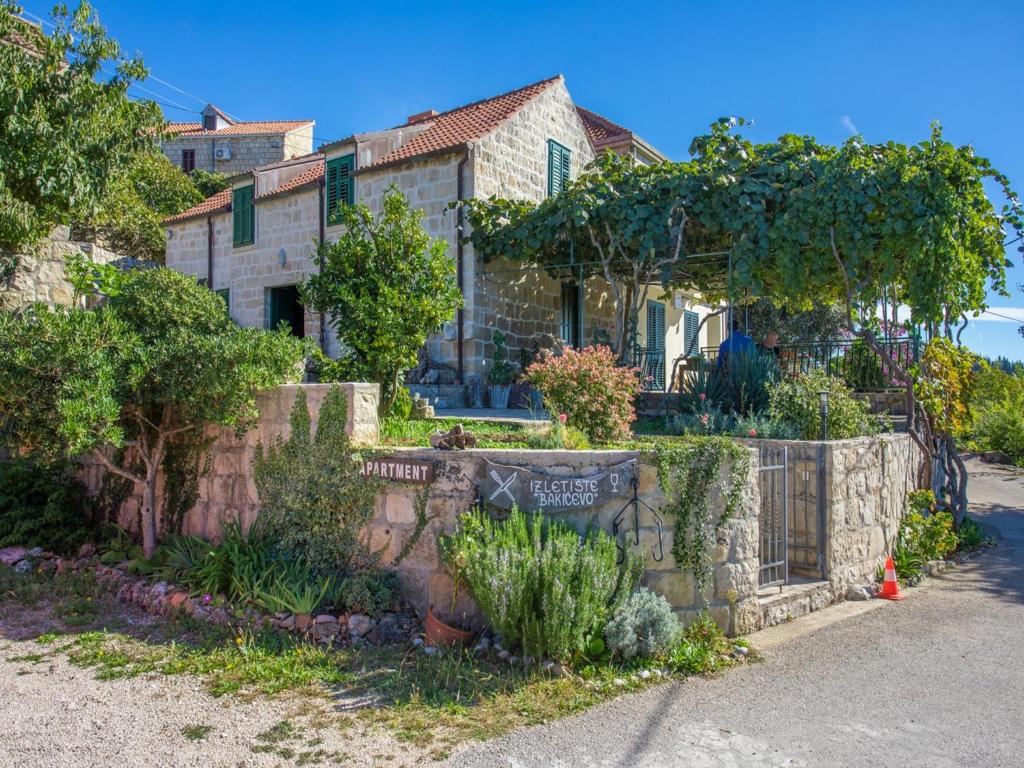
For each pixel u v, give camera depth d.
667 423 9.78
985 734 4.38
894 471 8.78
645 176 11.88
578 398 7.76
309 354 7.60
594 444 7.29
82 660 5.26
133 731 4.23
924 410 10.33
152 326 7.54
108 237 22.59
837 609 7.08
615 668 5.25
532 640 5.23
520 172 15.23
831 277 11.44
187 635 5.72
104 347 6.49
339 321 8.48
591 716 4.55
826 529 7.27
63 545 8.03
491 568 5.24
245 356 6.56
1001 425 20.36
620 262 13.16
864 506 7.95
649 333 20.02
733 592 6.17
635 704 4.74
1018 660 5.63
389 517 6.17
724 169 11.24
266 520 6.83
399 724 4.36
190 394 6.56
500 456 5.91
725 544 6.16
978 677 5.28
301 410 6.70
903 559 8.48
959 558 9.47
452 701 4.68
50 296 10.55
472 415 11.23
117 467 7.82
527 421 9.38
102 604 6.45
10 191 8.80
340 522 6.36
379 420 7.71
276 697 4.69
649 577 5.96
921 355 10.91
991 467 19.28
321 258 8.70
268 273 17.34
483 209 13.32
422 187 14.44
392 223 8.74
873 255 10.43
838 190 10.21
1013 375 22.92
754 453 6.44
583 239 13.13
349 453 6.38
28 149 8.93
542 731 4.33
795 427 8.52
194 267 19.36
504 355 14.37
